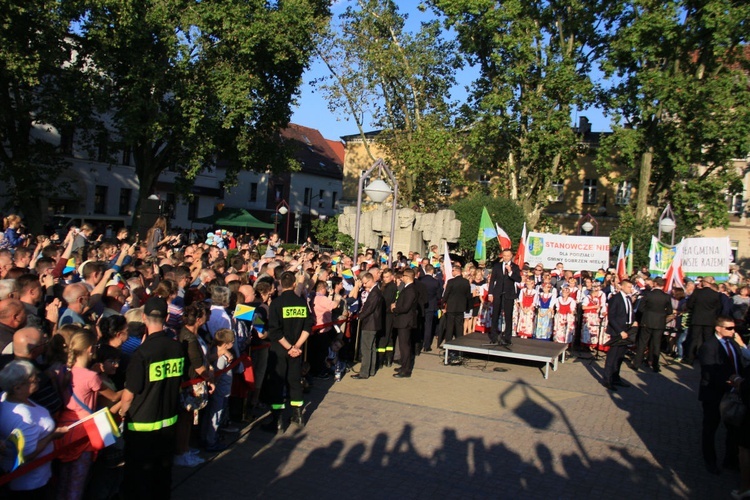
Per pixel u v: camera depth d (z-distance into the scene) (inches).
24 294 241.9
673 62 1165.1
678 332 650.2
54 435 180.4
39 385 189.6
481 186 1505.9
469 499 250.5
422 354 573.3
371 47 1321.4
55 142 1448.1
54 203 1486.2
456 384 451.8
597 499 259.4
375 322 451.5
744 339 560.7
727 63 1157.1
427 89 1391.5
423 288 517.0
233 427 321.7
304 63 1190.9
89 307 274.7
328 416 350.6
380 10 1358.3
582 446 327.3
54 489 194.4
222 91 1037.2
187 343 248.5
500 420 364.5
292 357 326.0
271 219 2263.8
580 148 1317.7
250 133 1168.2
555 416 381.4
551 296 647.8
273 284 381.7
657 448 333.7
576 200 1772.9
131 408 205.8
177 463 265.0
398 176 1443.2
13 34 866.8
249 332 335.0
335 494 247.0
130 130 989.8
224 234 1082.7
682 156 1139.9
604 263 735.1
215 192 1943.9
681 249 658.2
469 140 1270.9
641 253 1128.8
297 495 244.1
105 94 999.6
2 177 1034.7
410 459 290.7
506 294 518.0
